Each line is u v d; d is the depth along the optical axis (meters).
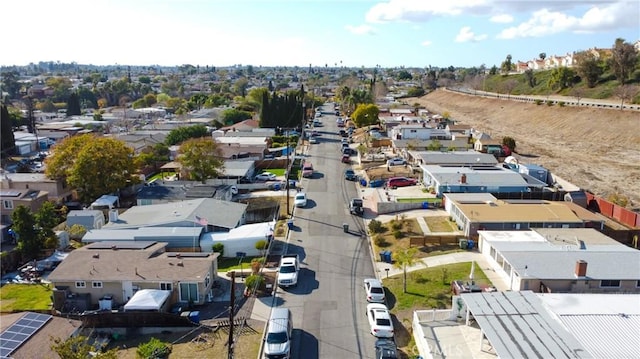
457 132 91.25
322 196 58.53
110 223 46.03
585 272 30.41
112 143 58.28
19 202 51.41
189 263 35.09
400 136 83.50
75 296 33.66
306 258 40.38
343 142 92.88
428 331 26.75
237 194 60.41
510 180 54.09
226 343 28.12
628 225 45.69
